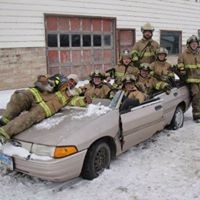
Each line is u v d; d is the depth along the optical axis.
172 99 6.63
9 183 4.55
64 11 12.94
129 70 6.90
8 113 5.04
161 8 17.36
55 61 13.05
